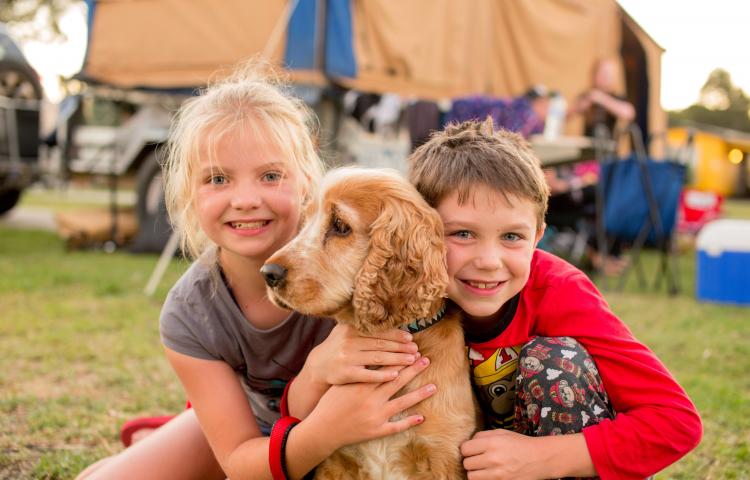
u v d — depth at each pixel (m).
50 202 19.09
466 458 2.22
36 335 5.32
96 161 10.20
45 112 11.73
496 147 2.26
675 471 3.15
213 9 8.27
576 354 2.22
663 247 7.92
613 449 2.13
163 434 2.70
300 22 7.71
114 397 4.09
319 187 2.41
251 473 2.30
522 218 2.18
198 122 2.47
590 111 9.89
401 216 2.21
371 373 2.18
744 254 7.00
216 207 2.41
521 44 9.20
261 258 2.47
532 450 2.14
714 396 4.02
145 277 7.73
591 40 9.86
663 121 11.51
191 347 2.52
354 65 7.93
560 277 2.41
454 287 2.25
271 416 2.82
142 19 8.80
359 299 2.22
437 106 8.63
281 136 2.47
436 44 8.51
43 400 4.00
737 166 28.38
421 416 2.27
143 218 9.54
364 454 2.34
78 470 3.11
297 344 2.57
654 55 10.89
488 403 2.50
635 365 2.22
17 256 9.22
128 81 9.03
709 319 6.20
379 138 9.04
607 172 7.68
